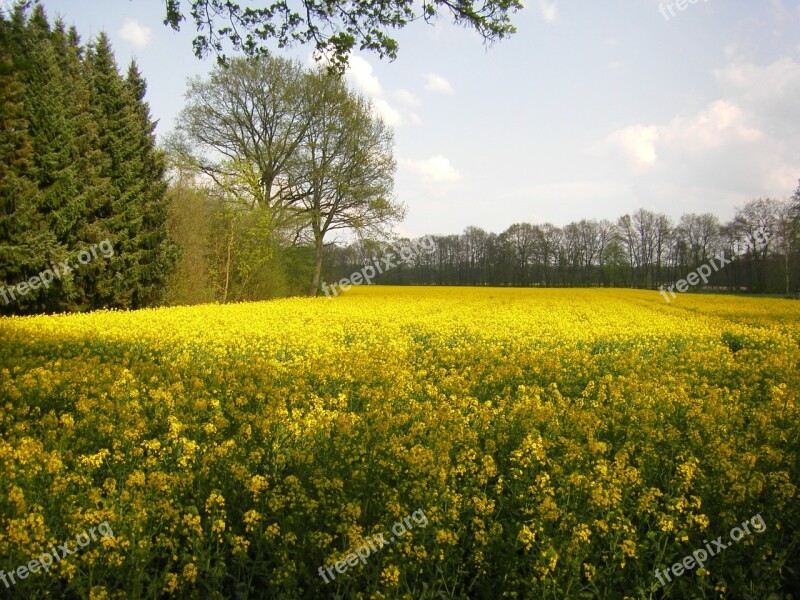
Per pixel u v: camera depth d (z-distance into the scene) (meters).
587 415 7.48
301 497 5.11
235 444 6.31
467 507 5.21
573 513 4.89
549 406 8.02
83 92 29.56
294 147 44.62
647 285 78.56
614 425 7.78
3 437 6.70
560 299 44.59
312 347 14.09
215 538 4.79
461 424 7.20
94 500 4.82
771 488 5.84
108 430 6.70
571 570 4.28
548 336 17.09
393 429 7.39
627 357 13.03
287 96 42.78
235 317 21.48
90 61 31.59
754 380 11.38
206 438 7.14
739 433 7.58
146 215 31.81
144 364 10.88
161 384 9.34
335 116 43.88
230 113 44.19
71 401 8.39
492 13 9.08
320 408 7.57
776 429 7.34
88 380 9.21
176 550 4.47
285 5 9.02
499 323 21.23
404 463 5.98
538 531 4.63
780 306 35.88
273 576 4.25
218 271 39.84
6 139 24.02
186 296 35.22
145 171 33.25
